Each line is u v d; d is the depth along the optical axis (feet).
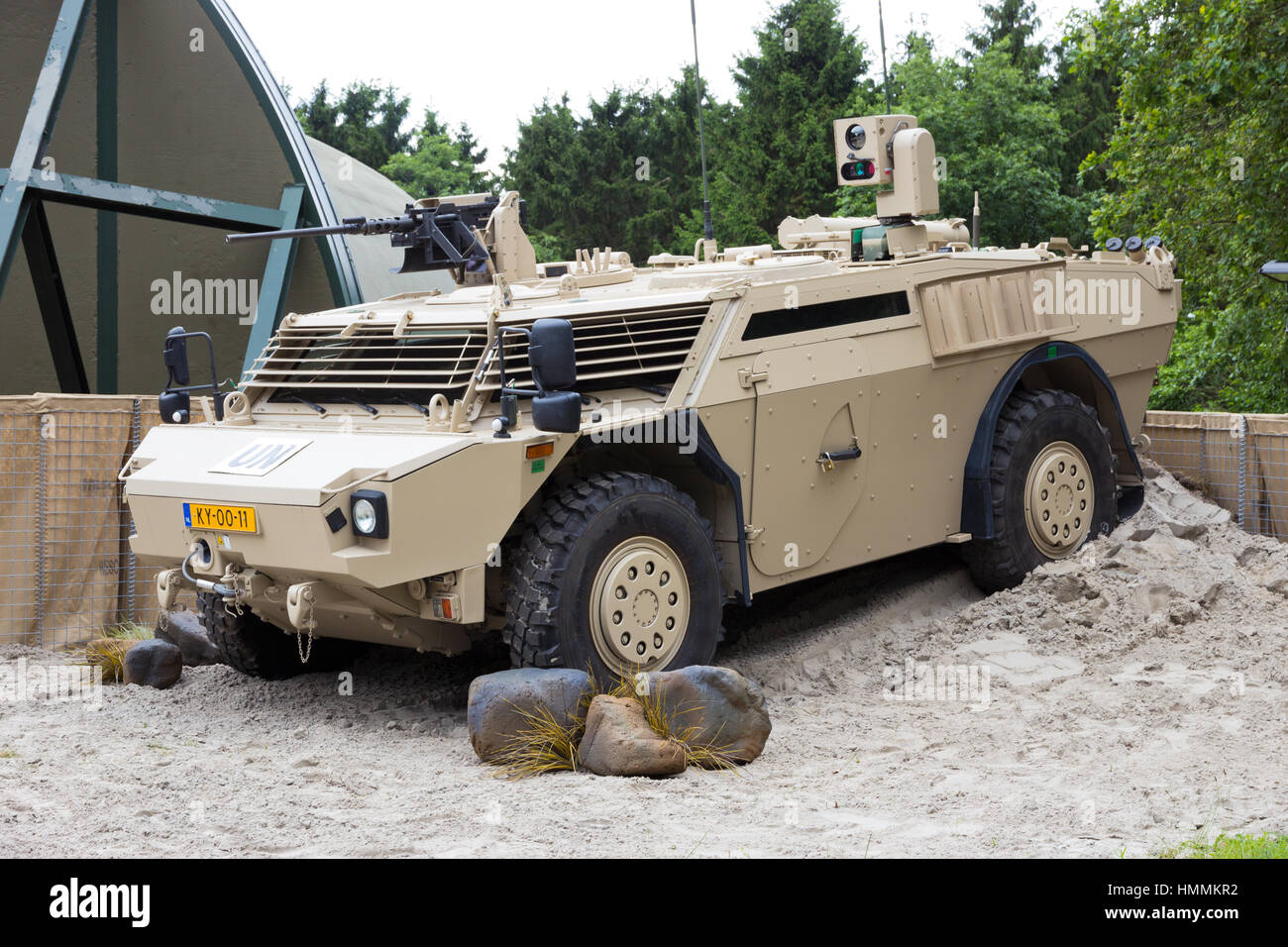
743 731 18.08
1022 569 25.73
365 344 22.09
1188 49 42.98
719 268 23.32
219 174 40.55
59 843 14.37
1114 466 27.22
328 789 16.80
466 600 18.79
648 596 20.40
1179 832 14.61
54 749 18.88
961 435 25.25
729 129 126.21
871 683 22.57
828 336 22.88
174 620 25.57
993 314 25.48
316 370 22.39
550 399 18.30
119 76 40.47
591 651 19.77
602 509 19.84
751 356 21.66
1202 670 22.00
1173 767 17.31
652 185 129.59
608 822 15.12
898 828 14.90
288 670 24.22
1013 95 89.92
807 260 23.72
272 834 14.78
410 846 14.26
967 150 88.12
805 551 22.76
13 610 28.40
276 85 40.24
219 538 19.74
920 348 24.30
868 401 23.40
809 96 118.01
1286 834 14.34
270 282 37.24
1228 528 27.48
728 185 119.14
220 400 22.98
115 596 29.35
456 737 19.95
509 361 20.13
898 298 24.23
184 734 20.30
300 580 19.42
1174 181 45.39
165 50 40.55
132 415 29.48
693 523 20.90
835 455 22.82
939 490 24.98
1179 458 30.48
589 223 131.13
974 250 27.53
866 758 18.26
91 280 41.55
